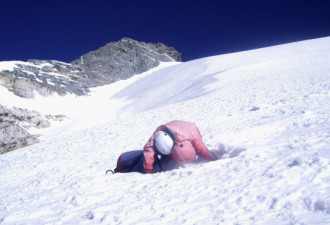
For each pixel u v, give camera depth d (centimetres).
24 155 1278
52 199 468
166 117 1658
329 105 959
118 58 8544
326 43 5019
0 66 6556
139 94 5628
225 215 302
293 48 5300
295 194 310
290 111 973
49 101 5750
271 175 380
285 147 513
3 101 5088
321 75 2125
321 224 247
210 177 431
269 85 2120
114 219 340
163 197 388
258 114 1070
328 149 446
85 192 474
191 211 328
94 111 5466
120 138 1268
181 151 510
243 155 511
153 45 10156
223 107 1558
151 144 531
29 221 374
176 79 5572
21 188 619
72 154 1070
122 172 602
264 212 292
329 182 324
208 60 6350
